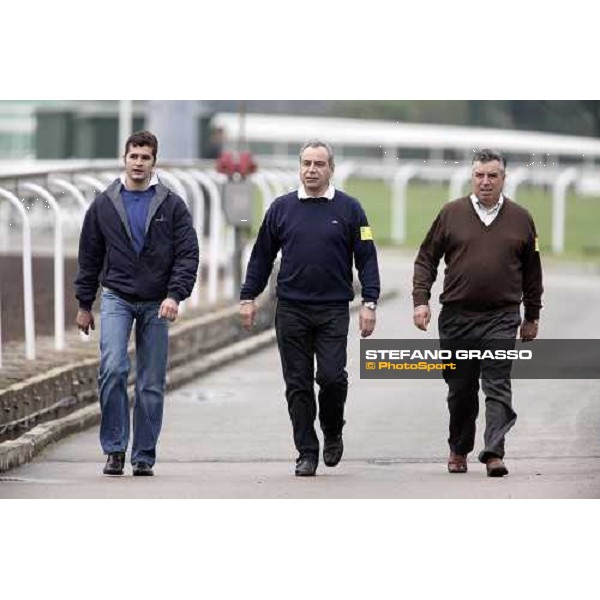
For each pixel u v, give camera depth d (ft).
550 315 260.83
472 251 128.47
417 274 130.62
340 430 132.26
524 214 129.08
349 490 120.78
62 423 149.79
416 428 156.46
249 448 145.18
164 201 129.59
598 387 182.91
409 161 570.87
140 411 130.11
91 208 130.41
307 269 128.67
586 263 384.06
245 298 131.13
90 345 181.16
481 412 167.02
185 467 134.72
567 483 123.85
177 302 128.98
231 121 531.09
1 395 139.85
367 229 129.18
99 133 469.16
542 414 163.53
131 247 129.08
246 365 204.33
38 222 369.09
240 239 235.40
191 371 190.19
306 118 633.20
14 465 133.49
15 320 202.90
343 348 129.59
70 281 245.04
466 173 481.46
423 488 121.49
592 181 533.14
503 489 120.78
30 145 547.08
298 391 129.90
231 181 233.14
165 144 293.23
